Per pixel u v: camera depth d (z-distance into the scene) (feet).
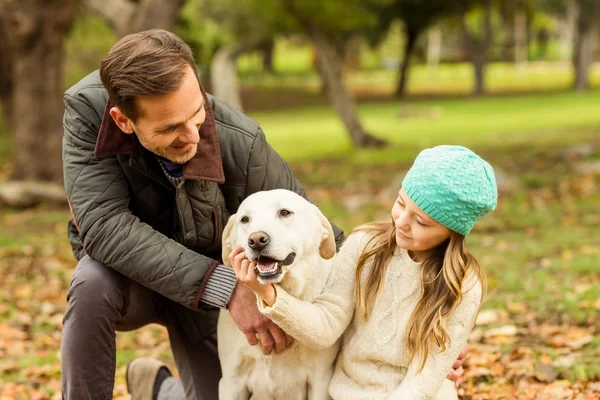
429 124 79.51
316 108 115.96
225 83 74.02
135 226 9.35
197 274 9.12
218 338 9.75
